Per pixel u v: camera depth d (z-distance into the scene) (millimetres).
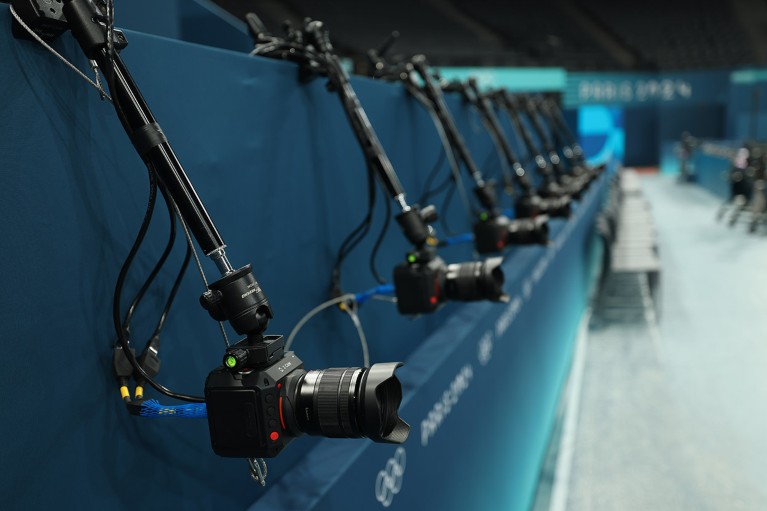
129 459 850
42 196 723
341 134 1462
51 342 736
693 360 4109
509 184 2688
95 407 797
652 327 4746
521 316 2504
